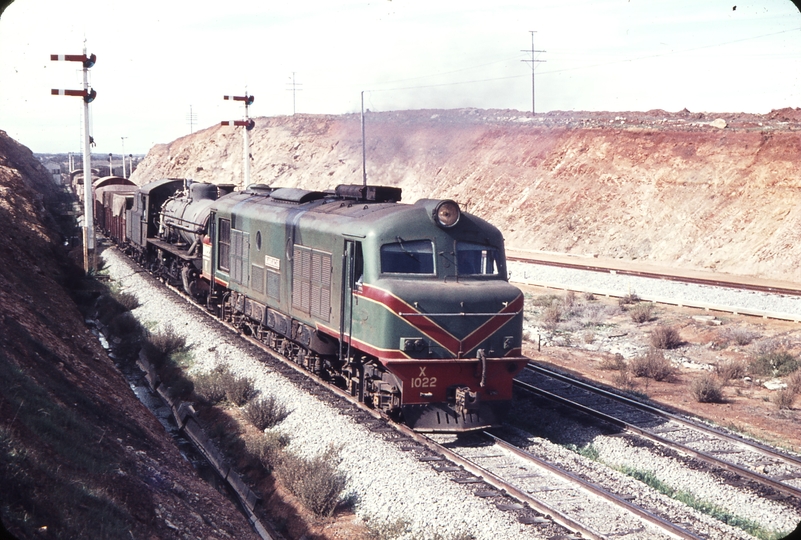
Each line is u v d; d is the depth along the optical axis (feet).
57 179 451.12
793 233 122.72
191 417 49.78
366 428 43.88
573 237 157.89
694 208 144.15
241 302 69.46
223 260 75.25
